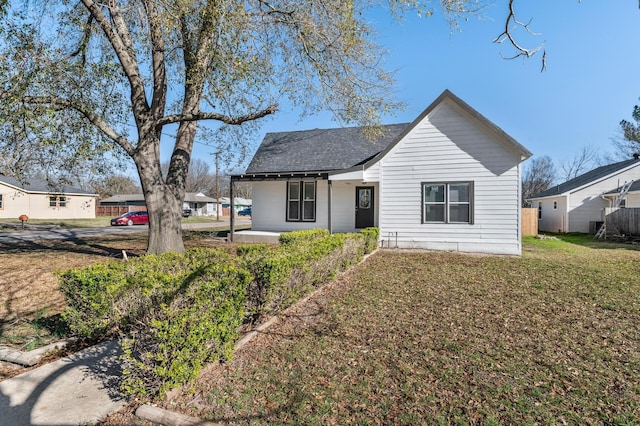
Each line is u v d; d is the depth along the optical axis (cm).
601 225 1739
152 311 256
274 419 239
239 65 638
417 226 1088
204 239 1385
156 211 795
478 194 1027
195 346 274
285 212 1423
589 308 487
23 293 561
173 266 436
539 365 319
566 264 838
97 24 795
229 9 618
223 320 305
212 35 675
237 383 287
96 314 348
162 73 793
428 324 425
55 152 809
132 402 261
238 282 338
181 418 237
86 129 831
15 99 601
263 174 1289
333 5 700
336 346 361
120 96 859
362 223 1343
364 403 259
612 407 254
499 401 261
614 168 1980
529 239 1511
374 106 871
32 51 627
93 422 238
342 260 718
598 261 893
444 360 329
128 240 1371
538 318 446
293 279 471
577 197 1903
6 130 742
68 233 1755
